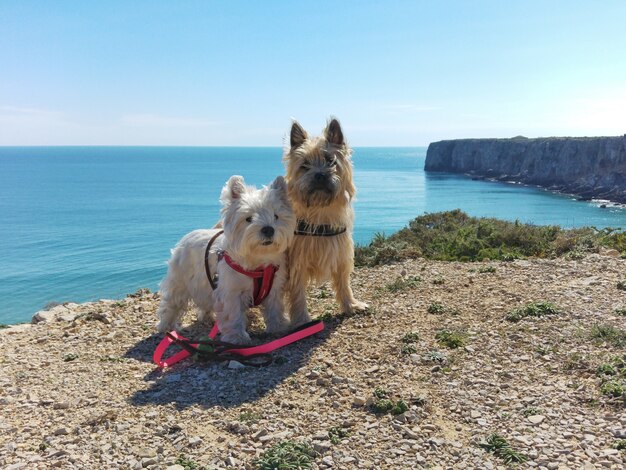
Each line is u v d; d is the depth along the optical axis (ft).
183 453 2.32
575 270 5.10
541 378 2.90
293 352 3.51
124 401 2.89
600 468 2.06
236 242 3.50
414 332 3.64
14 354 3.80
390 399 2.73
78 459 2.29
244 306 3.76
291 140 4.00
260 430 2.48
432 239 7.97
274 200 3.50
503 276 5.07
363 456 2.26
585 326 3.57
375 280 5.45
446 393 2.79
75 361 3.60
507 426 2.43
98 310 4.98
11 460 2.30
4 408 2.85
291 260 3.95
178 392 2.99
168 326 4.17
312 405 2.75
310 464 2.20
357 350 3.48
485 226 7.86
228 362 3.37
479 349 3.34
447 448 2.29
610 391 2.64
